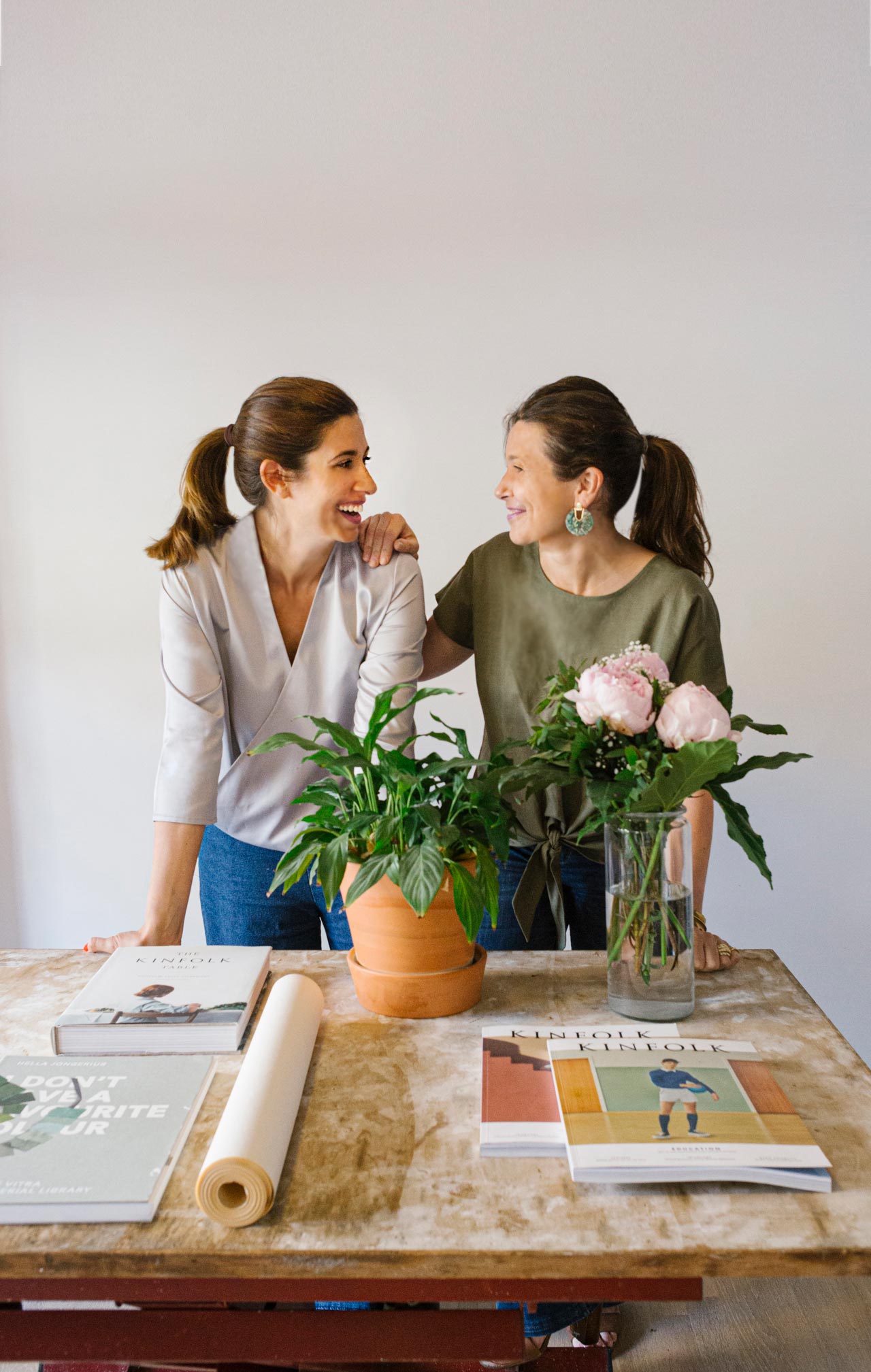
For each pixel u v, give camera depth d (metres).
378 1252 0.90
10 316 2.79
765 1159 0.98
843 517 2.70
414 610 1.87
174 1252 0.91
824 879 2.79
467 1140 1.06
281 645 1.84
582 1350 1.61
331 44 2.69
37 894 2.93
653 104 2.65
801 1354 1.82
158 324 2.77
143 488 2.81
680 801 1.25
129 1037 1.24
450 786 1.34
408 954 1.31
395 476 2.78
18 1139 1.04
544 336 2.72
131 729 2.87
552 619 1.90
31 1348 1.04
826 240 2.65
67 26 2.71
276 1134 1.00
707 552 2.01
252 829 1.93
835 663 2.73
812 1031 1.30
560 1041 1.24
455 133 2.69
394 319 2.74
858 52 2.61
